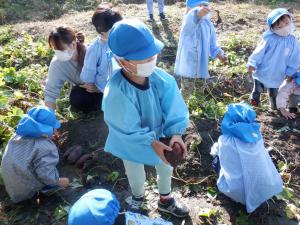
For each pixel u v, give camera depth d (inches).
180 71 89.0
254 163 60.0
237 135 60.8
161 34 128.3
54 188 65.8
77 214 46.9
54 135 78.1
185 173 71.3
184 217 62.1
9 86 97.0
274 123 84.1
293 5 163.9
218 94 95.3
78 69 80.7
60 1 179.8
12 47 115.3
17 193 62.5
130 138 50.3
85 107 84.8
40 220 62.5
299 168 72.9
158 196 66.2
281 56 82.0
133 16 145.3
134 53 45.3
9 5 174.9
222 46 114.9
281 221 62.1
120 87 49.0
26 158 60.0
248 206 60.9
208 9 82.0
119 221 55.7
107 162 73.7
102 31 73.0
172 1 175.0
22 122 60.6
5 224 62.0
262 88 87.4
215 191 67.2
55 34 71.9
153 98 51.2
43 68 105.0
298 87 83.8
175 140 51.5
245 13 145.2
